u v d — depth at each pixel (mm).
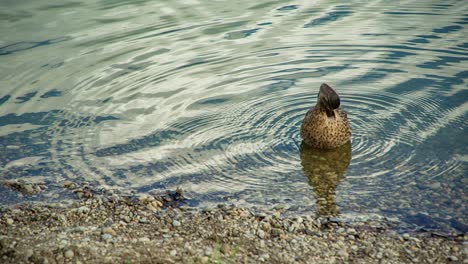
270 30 19859
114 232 10711
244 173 12773
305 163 13125
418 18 20484
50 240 10328
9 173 12844
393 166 12828
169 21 20828
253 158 13312
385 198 11781
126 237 10586
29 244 10117
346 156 13320
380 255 10086
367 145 13695
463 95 15469
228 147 13711
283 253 10148
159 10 22031
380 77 16703
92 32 19906
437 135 13875
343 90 16109
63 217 11320
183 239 10547
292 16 21125
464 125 14188
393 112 14984
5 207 11750
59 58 18031
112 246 10172
